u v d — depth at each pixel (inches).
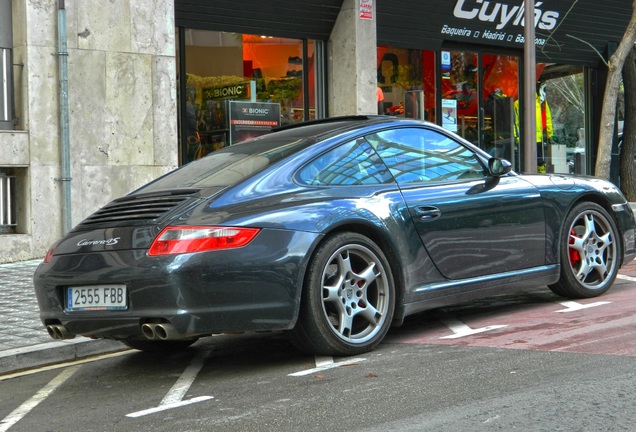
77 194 556.7
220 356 293.7
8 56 540.4
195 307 242.7
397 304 284.8
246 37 673.6
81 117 557.9
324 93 721.6
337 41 714.8
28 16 538.3
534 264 326.6
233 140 667.4
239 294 247.6
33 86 540.4
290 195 267.7
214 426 205.2
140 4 582.2
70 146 553.0
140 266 245.3
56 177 550.6
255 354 291.6
